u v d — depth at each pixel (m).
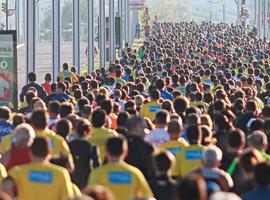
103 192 20.39
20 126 31.45
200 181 19.83
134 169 27.25
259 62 102.38
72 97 54.78
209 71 79.56
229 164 31.41
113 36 149.12
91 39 118.94
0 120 38.88
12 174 26.97
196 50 135.38
